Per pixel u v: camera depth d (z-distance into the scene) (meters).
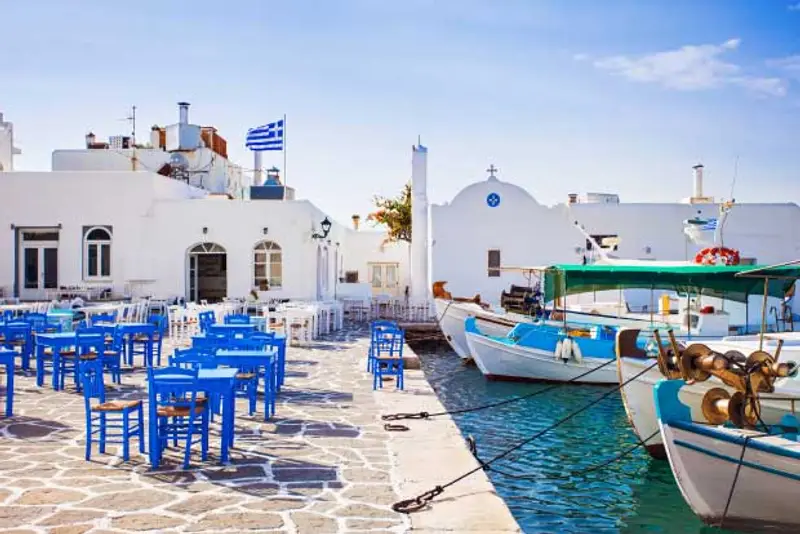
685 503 10.45
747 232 31.84
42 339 12.86
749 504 9.13
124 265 29.20
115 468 7.97
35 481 7.44
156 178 29.50
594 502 10.45
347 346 21.14
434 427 10.40
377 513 6.69
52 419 10.50
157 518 6.42
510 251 32.06
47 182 29.20
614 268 17.47
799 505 8.73
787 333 15.55
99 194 29.27
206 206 29.31
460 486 7.57
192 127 38.72
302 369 16.39
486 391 19.80
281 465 8.26
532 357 20.59
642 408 12.55
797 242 31.84
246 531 6.16
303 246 29.20
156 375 8.14
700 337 18.08
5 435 9.48
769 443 8.83
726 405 9.52
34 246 29.45
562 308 24.48
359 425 10.50
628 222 31.95
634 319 21.97
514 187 32.06
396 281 42.25
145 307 23.70
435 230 32.06
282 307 23.30
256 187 31.64
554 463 12.38
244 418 10.91
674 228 31.94
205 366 9.52
